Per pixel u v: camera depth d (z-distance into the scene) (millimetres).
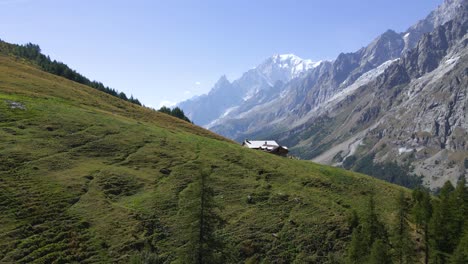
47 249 49312
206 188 41469
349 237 67312
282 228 66812
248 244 60938
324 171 101375
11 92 109312
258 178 86750
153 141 96500
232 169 88312
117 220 59031
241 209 70625
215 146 105125
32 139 78500
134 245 54500
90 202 61938
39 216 55000
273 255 60094
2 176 61875
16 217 53531
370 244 61625
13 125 83188
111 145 86812
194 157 91062
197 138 111562
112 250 52594
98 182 68688
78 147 81438
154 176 76750
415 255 63656
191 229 40562
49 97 117250
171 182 75062
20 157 69438
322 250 63406
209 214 40938
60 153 76250
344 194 87438
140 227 58656
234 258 56281
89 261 49594
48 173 67125
